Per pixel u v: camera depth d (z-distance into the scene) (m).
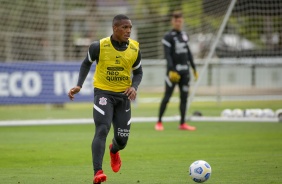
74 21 57.22
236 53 62.88
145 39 57.12
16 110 55.53
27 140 33.91
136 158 26.73
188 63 38.28
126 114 20.55
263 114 45.09
